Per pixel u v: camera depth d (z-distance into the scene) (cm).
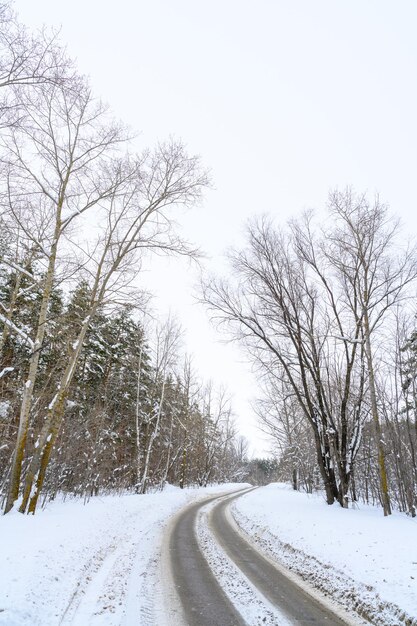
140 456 3244
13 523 948
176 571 818
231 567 873
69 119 1319
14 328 1246
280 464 5300
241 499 2727
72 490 2402
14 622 455
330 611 619
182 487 3731
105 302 1421
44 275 1798
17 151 1084
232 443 6881
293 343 2031
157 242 1508
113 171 1454
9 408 1750
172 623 542
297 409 3528
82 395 2470
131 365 2862
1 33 679
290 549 1064
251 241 2120
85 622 525
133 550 993
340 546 995
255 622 560
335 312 2017
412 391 2609
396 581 686
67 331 1496
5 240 1316
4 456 1794
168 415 3891
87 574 733
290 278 2098
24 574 592
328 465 1973
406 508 2598
